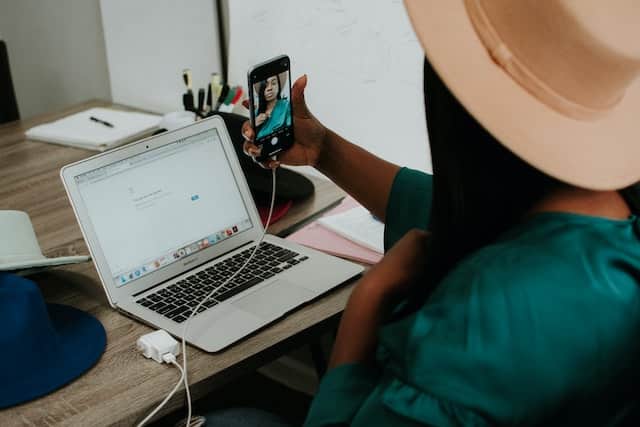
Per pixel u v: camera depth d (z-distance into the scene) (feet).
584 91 2.36
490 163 2.43
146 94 7.23
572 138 2.34
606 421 2.34
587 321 2.21
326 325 3.95
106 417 3.36
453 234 2.58
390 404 2.29
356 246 4.59
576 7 2.23
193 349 3.75
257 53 6.08
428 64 2.44
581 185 2.26
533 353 2.18
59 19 7.91
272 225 4.88
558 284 2.21
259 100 3.73
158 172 4.28
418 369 2.25
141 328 3.93
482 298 2.23
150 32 6.92
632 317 2.27
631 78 2.40
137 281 4.15
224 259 4.42
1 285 3.61
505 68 2.35
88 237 4.00
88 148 6.24
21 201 5.39
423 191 3.77
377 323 2.87
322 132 3.92
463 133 2.41
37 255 4.08
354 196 3.99
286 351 3.82
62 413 3.40
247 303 4.00
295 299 4.02
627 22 2.29
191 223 4.36
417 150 5.28
